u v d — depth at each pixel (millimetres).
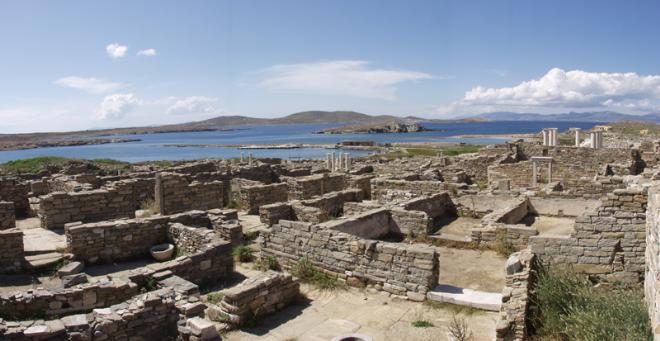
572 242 13617
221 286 14305
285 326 11195
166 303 10758
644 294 11406
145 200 27812
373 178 31016
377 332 10773
